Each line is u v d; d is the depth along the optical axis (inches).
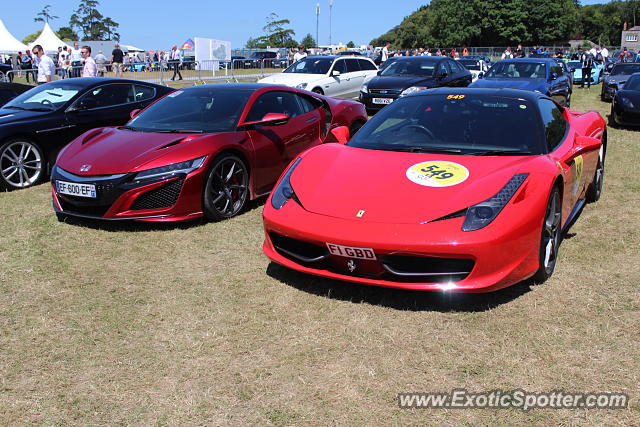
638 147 325.7
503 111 154.3
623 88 430.6
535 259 122.1
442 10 2876.5
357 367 99.5
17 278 141.9
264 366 100.4
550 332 109.5
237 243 166.2
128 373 98.7
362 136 158.7
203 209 181.8
